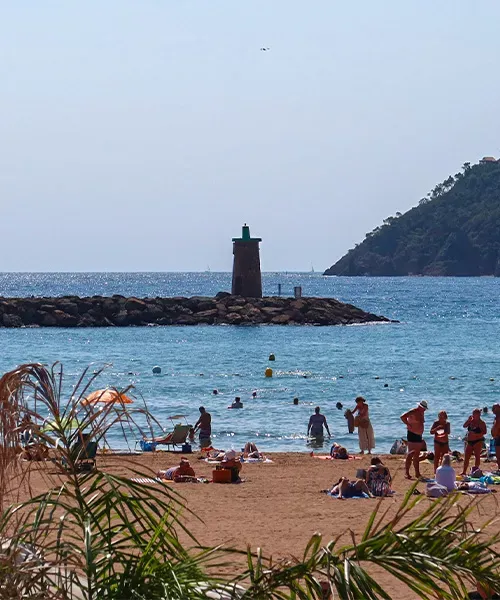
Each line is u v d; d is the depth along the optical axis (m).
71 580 6.33
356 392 58.06
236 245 135.88
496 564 6.64
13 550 6.23
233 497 22.73
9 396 6.38
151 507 7.02
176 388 59.03
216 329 115.38
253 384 61.84
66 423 6.71
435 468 26.34
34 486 16.67
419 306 191.50
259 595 6.53
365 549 6.67
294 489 24.19
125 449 32.62
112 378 63.25
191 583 6.60
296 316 124.56
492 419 47.34
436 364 76.50
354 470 28.19
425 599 6.62
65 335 104.06
